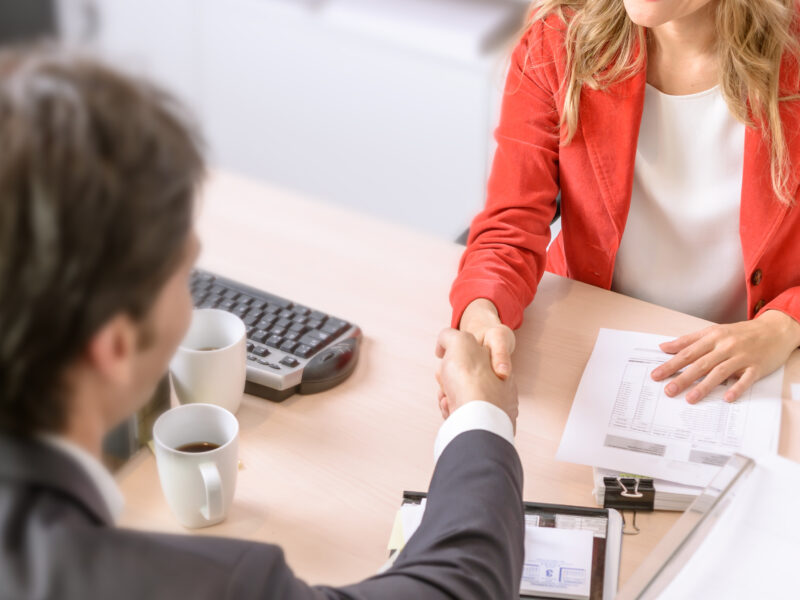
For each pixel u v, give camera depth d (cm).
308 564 95
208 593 56
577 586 93
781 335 126
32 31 317
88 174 49
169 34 307
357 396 118
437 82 276
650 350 126
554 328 132
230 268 140
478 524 77
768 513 95
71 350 51
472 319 126
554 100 147
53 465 54
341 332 125
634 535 100
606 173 145
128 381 57
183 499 97
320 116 299
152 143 51
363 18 277
